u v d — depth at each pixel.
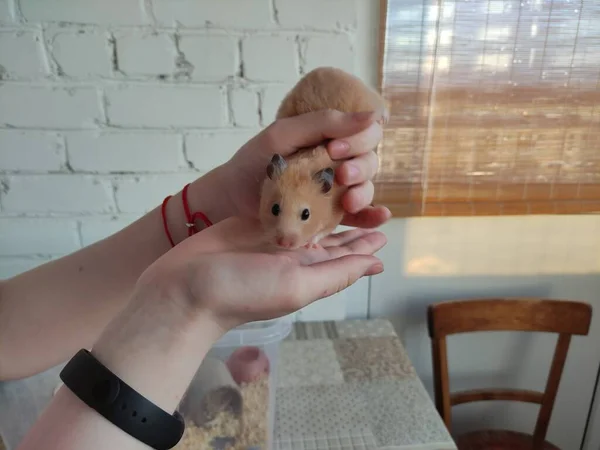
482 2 0.92
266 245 0.46
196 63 0.88
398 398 0.81
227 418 0.64
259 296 0.38
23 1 0.82
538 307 1.03
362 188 0.49
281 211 0.44
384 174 1.02
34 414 0.68
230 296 0.38
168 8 0.85
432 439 0.73
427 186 1.04
